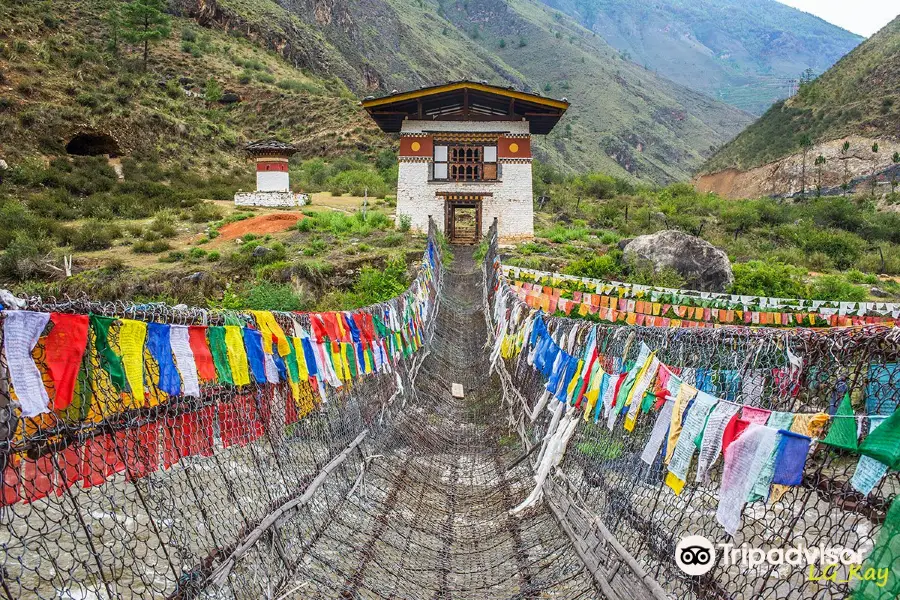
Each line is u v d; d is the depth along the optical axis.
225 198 51.12
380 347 11.83
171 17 110.00
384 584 7.92
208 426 6.98
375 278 26.78
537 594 7.74
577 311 18.12
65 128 53.25
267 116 91.06
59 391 4.80
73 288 25.66
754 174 126.69
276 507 7.72
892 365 5.13
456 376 18.36
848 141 112.50
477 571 8.55
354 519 9.30
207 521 6.70
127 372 5.36
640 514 7.56
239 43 113.56
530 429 12.24
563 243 35.94
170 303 24.44
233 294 25.14
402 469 11.60
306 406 9.24
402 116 37.31
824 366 6.05
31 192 42.91
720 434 5.45
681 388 6.12
